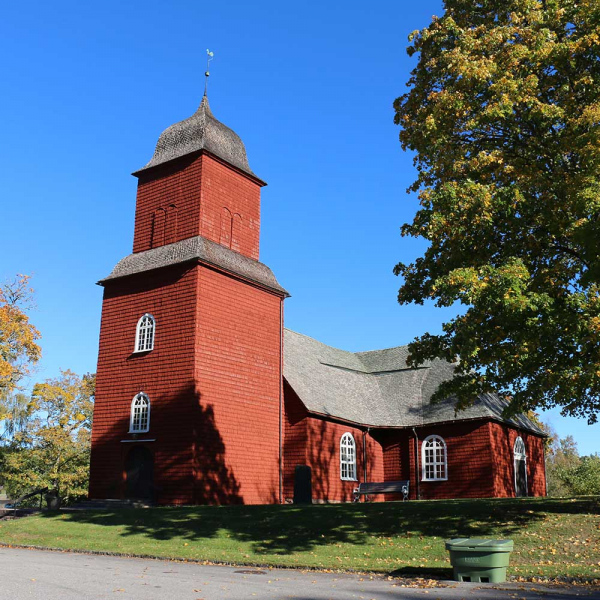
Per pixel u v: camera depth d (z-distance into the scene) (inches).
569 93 726.5
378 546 719.1
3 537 933.2
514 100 707.4
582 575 550.3
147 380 1219.2
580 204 633.0
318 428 1389.0
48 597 436.5
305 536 787.4
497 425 1441.9
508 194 687.1
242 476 1213.7
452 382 787.4
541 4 754.2
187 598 446.6
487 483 1371.8
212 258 1241.4
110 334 1309.1
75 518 1018.1
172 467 1136.8
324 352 1776.6
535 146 756.6
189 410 1143.0
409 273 795.4
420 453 1494.8
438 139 742.5
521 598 456.1
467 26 810.8
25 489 1815.9
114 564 662.5
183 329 1192.2
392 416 1582.2
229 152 1395.2
